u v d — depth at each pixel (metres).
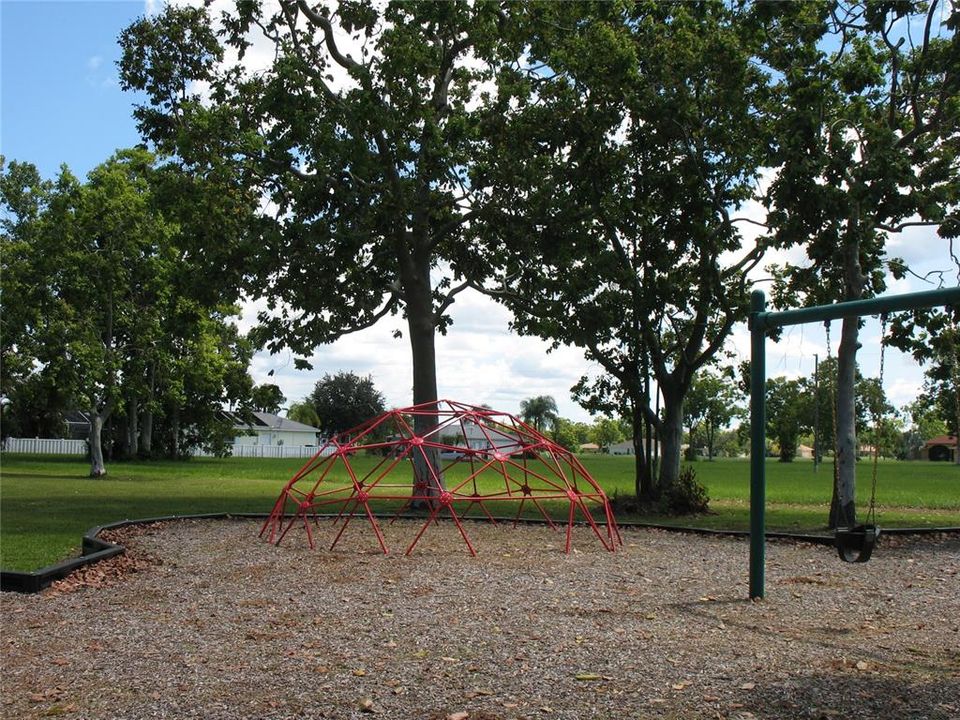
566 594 8.66
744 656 6.01
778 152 14.64
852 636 6.76
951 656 6.08
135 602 8.16
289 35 19.78
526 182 18.64
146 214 32.66
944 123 16.28
